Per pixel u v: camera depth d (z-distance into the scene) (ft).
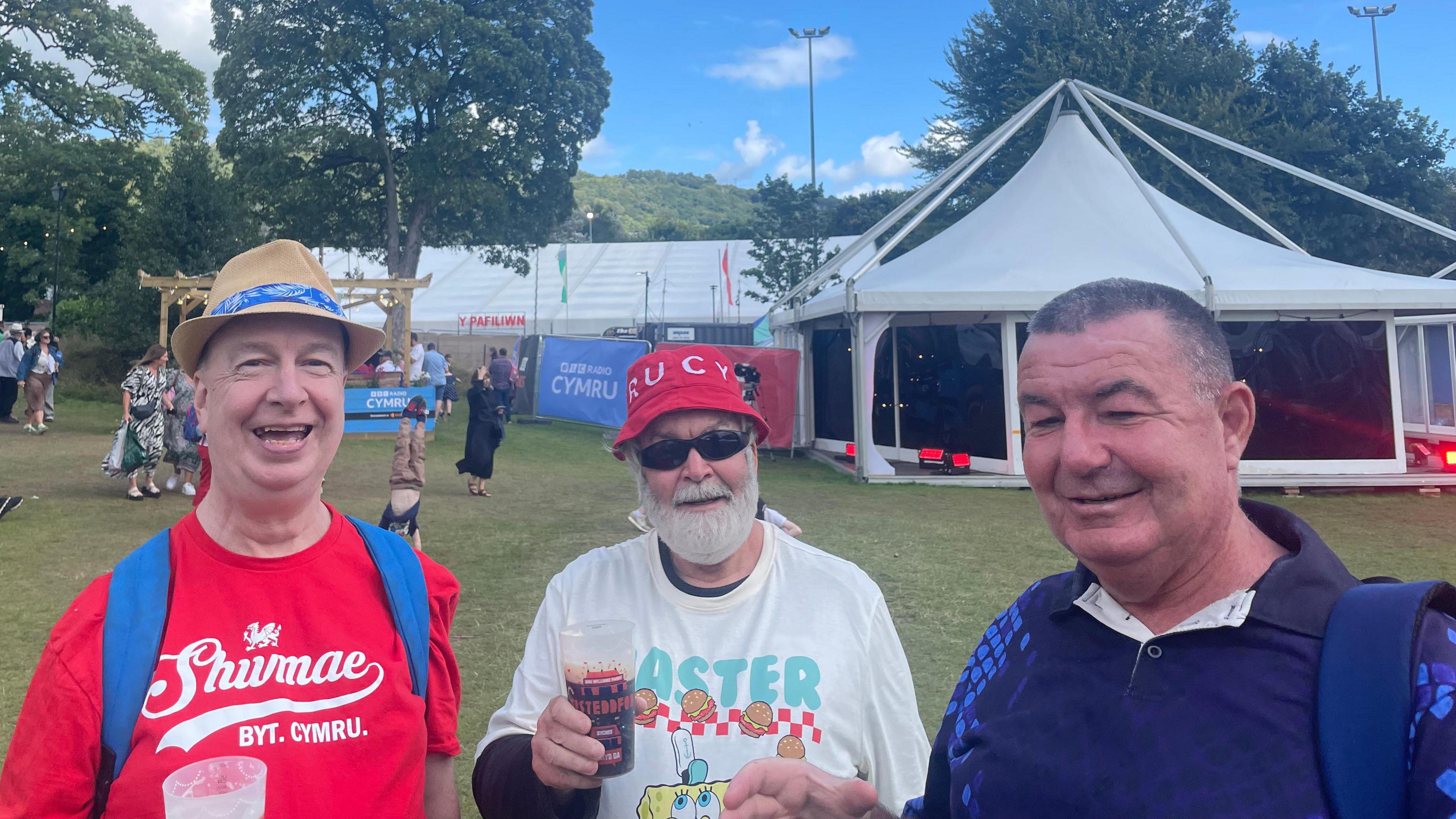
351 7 90.07
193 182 76.23
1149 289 4.28
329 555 5.75
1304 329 43.24
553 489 41.06
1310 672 3.57
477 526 31.04
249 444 5.44
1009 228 51.21
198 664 5.18
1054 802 3.96
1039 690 4.32
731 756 6.01
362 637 5.60
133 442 32.83
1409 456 50.57
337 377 5.85
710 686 6.17
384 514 25.81
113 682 4.99
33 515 29.35
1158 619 4.14
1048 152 56.59
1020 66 107.24
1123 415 4.00
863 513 35.24
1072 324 4.22
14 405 62.85
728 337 107.45
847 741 6.13
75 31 98.37
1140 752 3.78
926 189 55.77
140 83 101.14
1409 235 99.50
